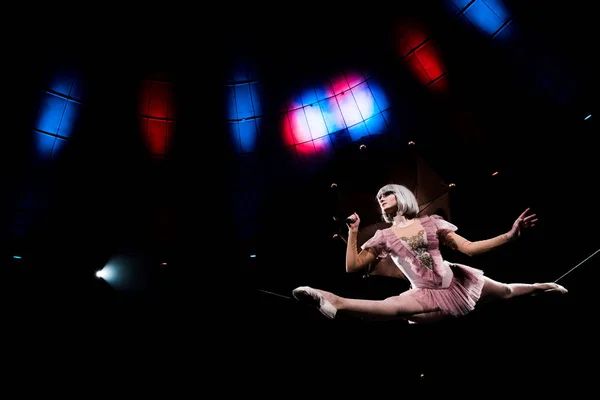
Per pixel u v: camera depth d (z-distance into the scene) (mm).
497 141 6160
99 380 5820
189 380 5938
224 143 7137
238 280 6836
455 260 5898
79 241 6535
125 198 6848
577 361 4660
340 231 5605
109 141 6660
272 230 7031
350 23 6672
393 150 6500
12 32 5785
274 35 6867
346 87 6902
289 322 6383
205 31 6762
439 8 6152
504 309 5230
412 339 5625
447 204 5922
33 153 6188
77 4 6082
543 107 5875
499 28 5898
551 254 5539
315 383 5711
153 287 6668
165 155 6984
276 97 7066
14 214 6129
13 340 5762
